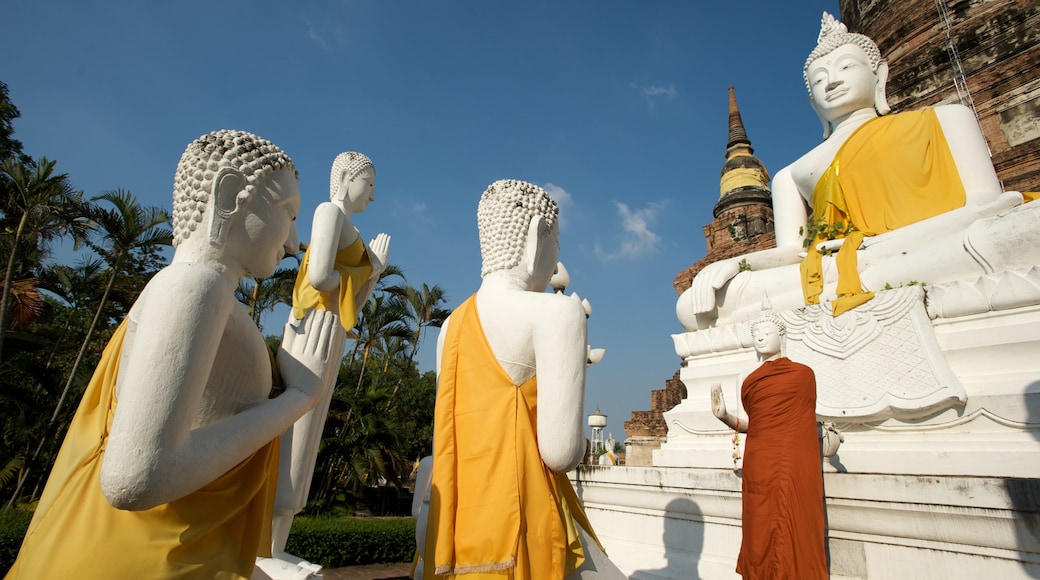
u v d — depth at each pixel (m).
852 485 4.30
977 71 11.55
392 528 12.75
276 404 2.24
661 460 6.93
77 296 22.12
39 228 18.11
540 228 3.20
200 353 1.85
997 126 11.06
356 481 19.77
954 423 5.20
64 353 23.91
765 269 7.88
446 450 2.82
